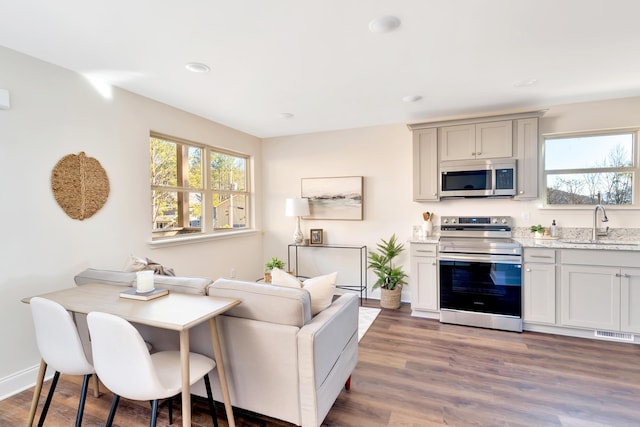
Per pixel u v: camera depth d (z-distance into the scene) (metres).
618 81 2.81
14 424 1.83
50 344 1.58
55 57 2.29
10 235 2.16
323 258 4.69
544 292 3.09
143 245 3.09
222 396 1.81
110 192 2.79
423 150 3.78
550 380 2.25
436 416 1.86
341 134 4.52
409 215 4.19
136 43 2.11
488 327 3.24
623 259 2.82
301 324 1.64
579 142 3.49
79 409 1.64
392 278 3.95
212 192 4.12
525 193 3.41
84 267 2.59
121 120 2.89
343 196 4.50
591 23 1.90
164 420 1.85
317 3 1.70
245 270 4.65
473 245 3.30
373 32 1.99
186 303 1.67
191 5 1.70
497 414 1.88
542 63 2.45
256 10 1.76
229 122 4.10
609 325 2.89
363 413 1.89
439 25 1.92
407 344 2.87
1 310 2.12
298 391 1.60
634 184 3.31
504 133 3.45
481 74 2.64
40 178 2.31
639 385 2.18
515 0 1.69
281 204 4.94
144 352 1.30
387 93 3.07
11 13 1.75
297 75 2.64
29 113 2.25
